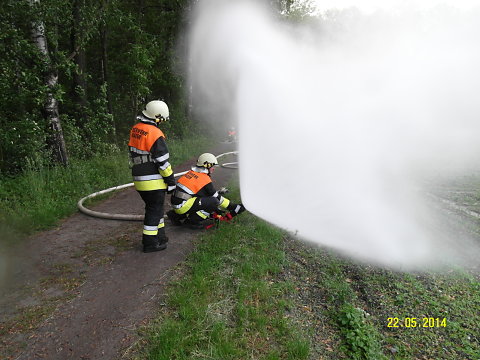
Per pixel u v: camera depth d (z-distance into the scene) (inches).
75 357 103.3
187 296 132.7
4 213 210.4
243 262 163.6
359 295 163.6
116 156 400.8
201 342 111.5
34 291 137.4
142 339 111.5
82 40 341.7
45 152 299.1
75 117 441.7
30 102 300.4
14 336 111.2
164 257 167.8
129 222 218.2
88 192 283.3
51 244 182.7
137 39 518.9
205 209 198.7
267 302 138.3
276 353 110.1
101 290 138.9
